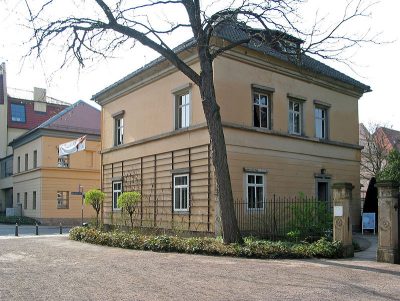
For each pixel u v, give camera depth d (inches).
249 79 730.2
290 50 666.8
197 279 344.5
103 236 658.2
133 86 888.3
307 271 382.9
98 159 1549.0
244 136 708.0
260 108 754.8
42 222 1422.2
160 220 783.1
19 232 1072.8
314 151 837.2
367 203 917.8
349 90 936.3
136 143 863.7
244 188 696.4
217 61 684.7
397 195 448.1
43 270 393.4
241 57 717.9
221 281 336.2
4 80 1921.8
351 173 926.4
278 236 624.4
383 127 1679.4
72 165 1494.8
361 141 1697.8
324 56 539.8
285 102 789.9
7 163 1879.9
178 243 544.7
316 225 594.9
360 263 435.5
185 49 709.3
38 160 1478.8
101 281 337.7
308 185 813.2
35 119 1979.6
